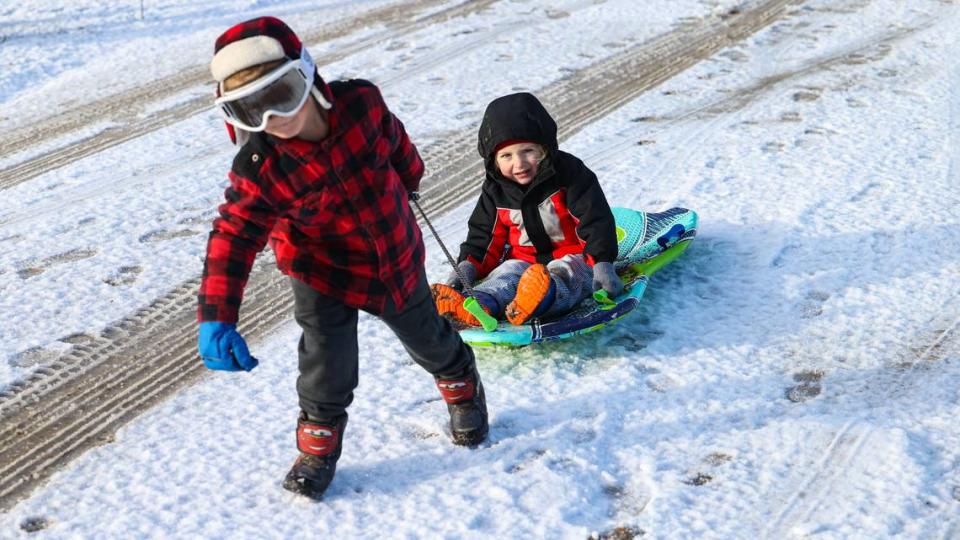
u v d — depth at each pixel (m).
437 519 2.99
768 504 2.97
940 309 4.07
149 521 3.08
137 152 6.73
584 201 3.96
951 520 2.84
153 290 4.77
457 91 7.59
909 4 9.06
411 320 3.06
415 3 10.38
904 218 4.87
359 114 2.70
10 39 9.42
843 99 6.76
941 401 3.45
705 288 4.38
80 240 5.35
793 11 9.15
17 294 4.74
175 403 3.78
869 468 3.10
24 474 3.40
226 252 2.65
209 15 10.10
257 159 2.60
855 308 4.12
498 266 4.14
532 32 9.07
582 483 3.11
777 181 5.46
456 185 5.90
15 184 6.26
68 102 7.93
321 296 2.88
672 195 5.40
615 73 7.80
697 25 8.98
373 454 3.36
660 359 3.83
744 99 6.96
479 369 3.84
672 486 3.07
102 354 4.20
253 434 3.53
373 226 2.80
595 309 3.93
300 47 2.53
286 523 3.03
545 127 3.86
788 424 3.36
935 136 5.95
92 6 10.42
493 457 3.29
